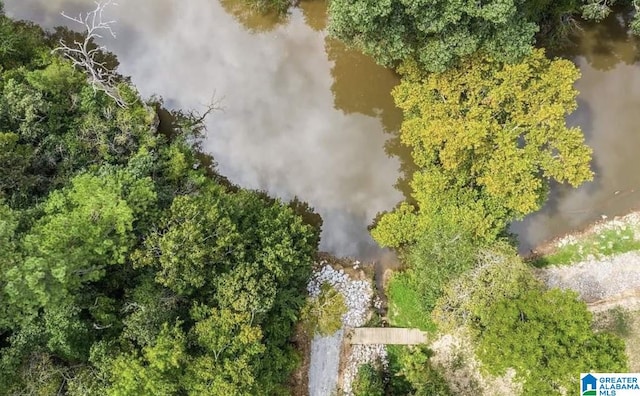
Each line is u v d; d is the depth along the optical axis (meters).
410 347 28.06
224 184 30.28
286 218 25.36
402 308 28.45
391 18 22.77
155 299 22.00
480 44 23.69
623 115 29.95
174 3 31.83
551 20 28.19
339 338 28.17
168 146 28.59
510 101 24.28
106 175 23.77
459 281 23.80
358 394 26.94
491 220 24.62
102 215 21.45
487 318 22.67
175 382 20.95
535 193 25.05
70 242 20.52
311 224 29.98
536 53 23.69
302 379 27.59
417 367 27.14
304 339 27.84
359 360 28.05
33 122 24.77
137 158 25.61
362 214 29.97
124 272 23.14
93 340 22.03
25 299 19.05
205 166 30.41
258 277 22.95
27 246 19.44
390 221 27.08
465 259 23.86
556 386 21.39
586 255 28.53
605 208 28.98
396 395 27.59
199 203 22.98
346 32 24.91
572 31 30.12
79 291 22.03
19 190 23.41
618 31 30.30
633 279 28.09
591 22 30.28
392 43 23.77
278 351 24.55
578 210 29.03
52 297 19.30
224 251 22.58
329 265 29.23
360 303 28.64
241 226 24.53
